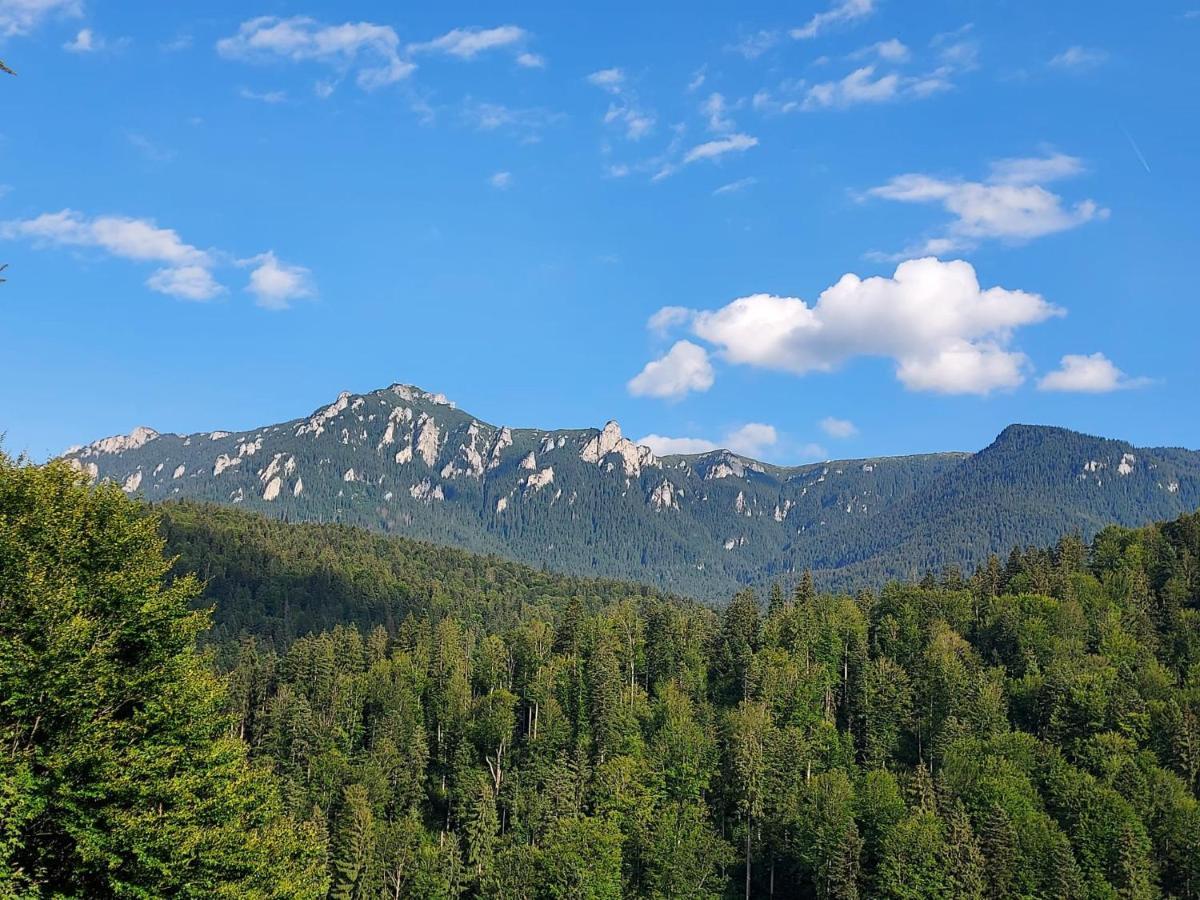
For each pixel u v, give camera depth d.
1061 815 116.44
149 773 37.31
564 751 142.88
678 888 112.06
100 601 39.53
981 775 122.62
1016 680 159.50
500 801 139.50
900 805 114.62
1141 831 108.75
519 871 111.38
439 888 116.00
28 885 33.47
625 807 125.56
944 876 99.56
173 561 43.59
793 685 159.62
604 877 107.69
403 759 147.62
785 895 120.50
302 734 147.25
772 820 125.06
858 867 106.88
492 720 153.12
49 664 35.41
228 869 40.28
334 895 111.69
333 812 132.62
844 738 151.00
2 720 35.19
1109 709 138.62
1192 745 128.38
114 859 34.53
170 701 39.91
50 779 34.72
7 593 36.72
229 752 43.59
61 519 39.88
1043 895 100.94
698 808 126.62
